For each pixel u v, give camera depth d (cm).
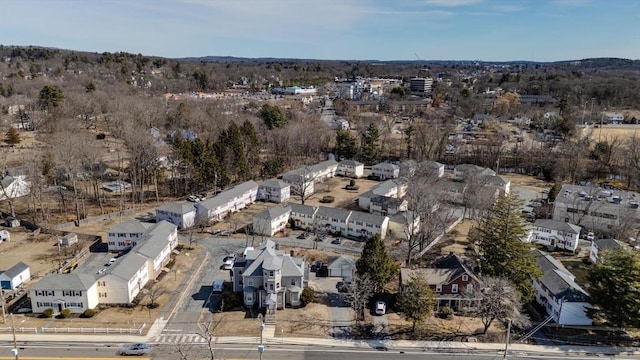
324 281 7094
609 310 5622
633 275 5538
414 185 9288
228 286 6806
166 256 7569
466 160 14350
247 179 12119
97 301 6253
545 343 5656
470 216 9981
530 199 11131
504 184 11150
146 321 5888
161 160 12244
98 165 11594
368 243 6562
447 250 8150
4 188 9762
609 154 13288
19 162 11612
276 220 8994
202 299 6475
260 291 6209
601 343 5675
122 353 5194
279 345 5456
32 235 8462
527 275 6419
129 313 6066
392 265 6788
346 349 5431
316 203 10769
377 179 12950
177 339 5519
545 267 6850
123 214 9625
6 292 6438
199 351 5294
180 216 8869
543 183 12731
